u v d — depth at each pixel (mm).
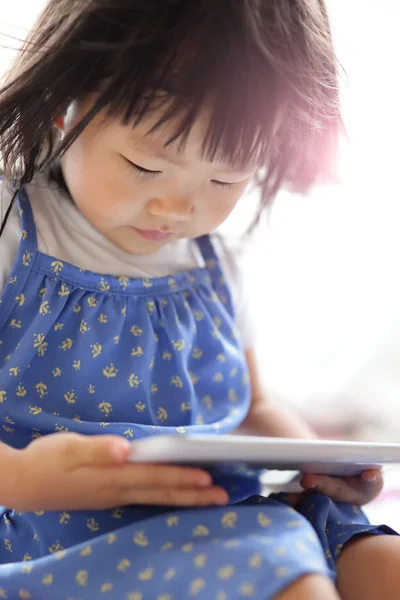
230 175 864
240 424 1083
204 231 931
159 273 1017
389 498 1247
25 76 877
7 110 890
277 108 839
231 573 647
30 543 867
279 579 629
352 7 1599
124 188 860
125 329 948
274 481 849
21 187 947
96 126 843
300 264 1650
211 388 1007
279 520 723
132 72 796
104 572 711
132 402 921
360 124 1628
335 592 646
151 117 797
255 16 824
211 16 807
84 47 834
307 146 998
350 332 1634
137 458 688
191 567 669
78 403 898
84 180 884
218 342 1021
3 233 916
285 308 1631
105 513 838
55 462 734
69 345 909
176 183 853
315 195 1450
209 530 718
